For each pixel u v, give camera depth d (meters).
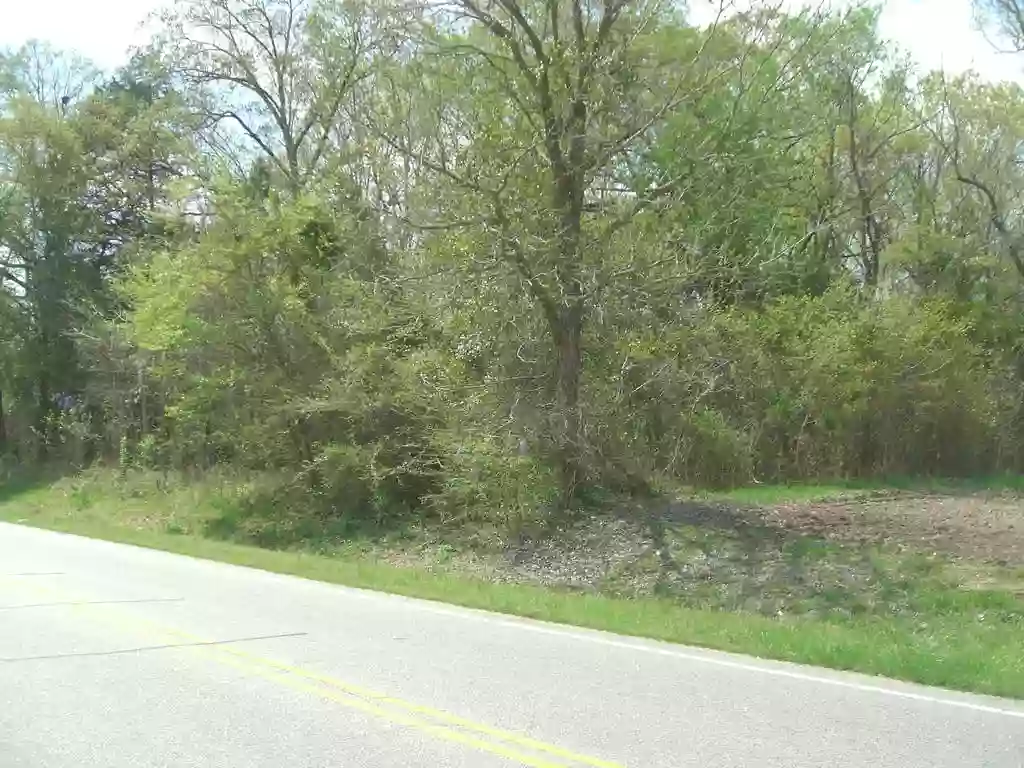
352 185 26.42
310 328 25.80
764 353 27.14
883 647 9.34
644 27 20.64
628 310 21.12
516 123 20.48
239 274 26.12
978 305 32.97
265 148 36.31
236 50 35.78
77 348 40.88
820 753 5.91
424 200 20.89
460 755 5.77
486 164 19.50
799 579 15.94
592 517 21.19
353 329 24.45
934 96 35.84
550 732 6.27
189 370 27.91
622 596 16.52
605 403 21.91
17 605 10.97
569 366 21.11
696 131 20.16
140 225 43.28
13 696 7.00
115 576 13.78
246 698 7.01
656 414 24.28
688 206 20.44
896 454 28.88
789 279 30.56
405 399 23.72
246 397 26.48
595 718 6.62
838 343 27.69
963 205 36.72
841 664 8.58
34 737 6.05
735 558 17.59
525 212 19.77
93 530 22.33
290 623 10.20
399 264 24.48
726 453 25.55
